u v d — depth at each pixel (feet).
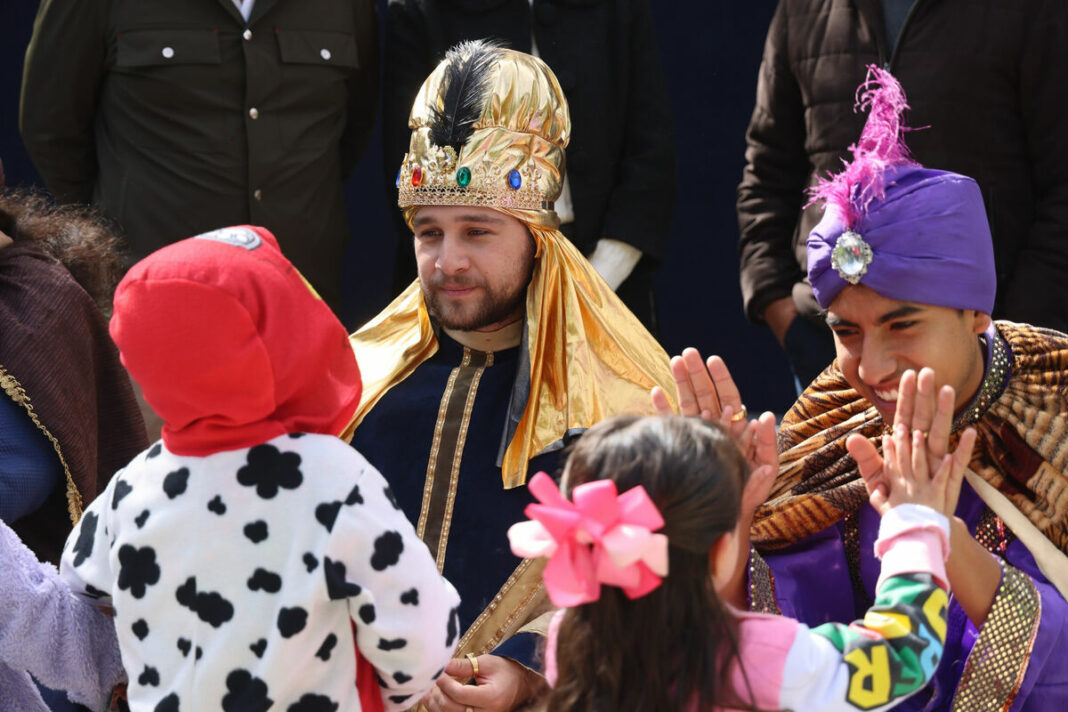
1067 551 27.32
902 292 26.17
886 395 27.25
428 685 24.91
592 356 30.94
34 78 50.44
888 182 26.91
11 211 34.94
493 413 31.37
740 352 66.85
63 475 31.94
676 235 66.85
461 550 30.35
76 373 32.45
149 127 49.80
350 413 25.53
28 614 25.68
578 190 50.06
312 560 23.44
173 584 23.98
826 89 47.14
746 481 22.84
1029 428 27.35
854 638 22.24
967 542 25.30
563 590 20.49
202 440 23.93
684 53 65.87
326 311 24.99
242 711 23.49
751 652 21.67
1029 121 44.62
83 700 27.35
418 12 50.62
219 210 50.03
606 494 20.35
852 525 29.09
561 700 21.89
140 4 49.44
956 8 44.50
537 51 50.14
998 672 25.84
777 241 50.34
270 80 50.08
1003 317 44.70
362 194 67.15
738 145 65.92
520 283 30.86
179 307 22.72
